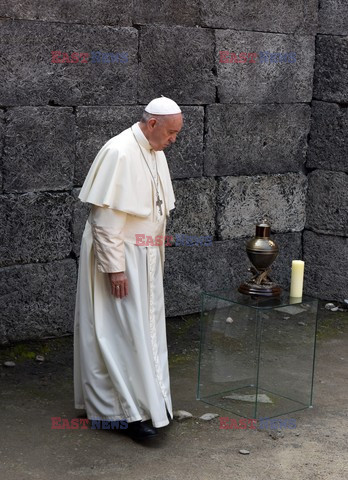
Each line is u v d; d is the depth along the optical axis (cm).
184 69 1183
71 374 1009
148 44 1142
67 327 1136
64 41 1067
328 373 1051
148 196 813
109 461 782
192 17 1179
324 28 1300
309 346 921
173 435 843
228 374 913
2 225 1059
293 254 1362
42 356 1060
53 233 1102
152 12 1138
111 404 823
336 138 1311
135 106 1146
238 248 1289
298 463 795
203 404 929
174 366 1054
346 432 873
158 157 834
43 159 1077
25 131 1056
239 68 1236
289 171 1330
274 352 898
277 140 1303
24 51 1039
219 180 1253
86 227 834
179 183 1212
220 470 773
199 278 1255
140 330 806
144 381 809
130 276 809
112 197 789
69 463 775
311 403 938
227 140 1248
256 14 1237
